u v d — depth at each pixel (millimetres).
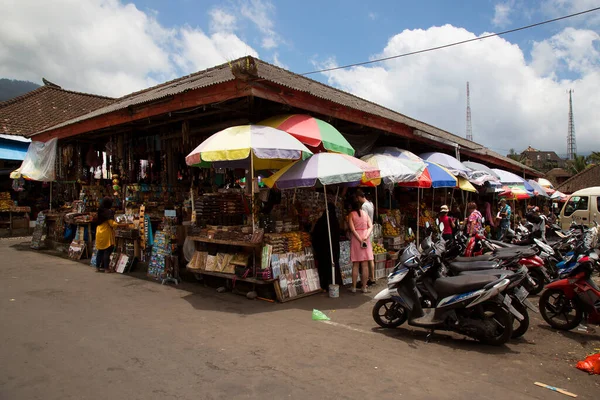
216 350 4367
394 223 9859
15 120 17656
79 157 12531
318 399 3346
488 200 17141
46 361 3980
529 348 4719
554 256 7625
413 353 4473
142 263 8781
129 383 3549
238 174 9969
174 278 7578
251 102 6738
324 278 7352
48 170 11977
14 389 3395
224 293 6938
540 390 3627
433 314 4988
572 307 5457
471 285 4656
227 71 8172
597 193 14336
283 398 3344
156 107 8016
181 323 5277
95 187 11172
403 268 5082
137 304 6152
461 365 4160
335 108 8062
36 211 17375
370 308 6277
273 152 5824
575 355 4527
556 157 83125
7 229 15273
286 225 6941
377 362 4172
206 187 10406
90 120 10008
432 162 9898
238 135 6051
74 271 8672
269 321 5453
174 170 10273
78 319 5328
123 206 10250
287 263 6660
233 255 7004
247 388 3502
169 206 9461
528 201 24375
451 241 5727
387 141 12047
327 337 4898
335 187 8773
